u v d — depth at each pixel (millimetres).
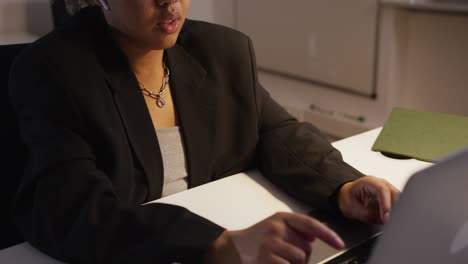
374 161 1033
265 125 1092
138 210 703
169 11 818
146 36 836
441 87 2340
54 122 801
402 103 2516
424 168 370
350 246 717
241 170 1052
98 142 829
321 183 878
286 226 657
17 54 989
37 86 822
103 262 660
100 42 892
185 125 956
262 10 2992
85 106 818
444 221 384
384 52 2402
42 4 2385
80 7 1007
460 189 368
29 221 755
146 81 935
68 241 687
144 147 879
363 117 2633
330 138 2799
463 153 357
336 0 2525
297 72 2902
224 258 622
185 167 958
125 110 867
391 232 414
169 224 670
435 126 1155
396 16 2303
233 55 1057
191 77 989
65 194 734
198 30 1051
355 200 819
